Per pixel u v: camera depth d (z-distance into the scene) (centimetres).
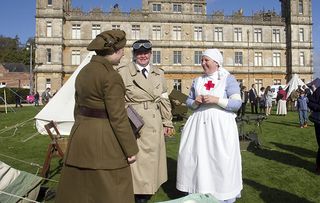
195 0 5466
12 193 486
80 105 341
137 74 496
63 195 330
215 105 473
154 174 479
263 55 5681
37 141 1259
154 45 5366
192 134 484
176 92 1859
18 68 9212
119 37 350
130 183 339
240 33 5628
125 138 325
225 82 481
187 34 5444
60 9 5122
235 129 476
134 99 490
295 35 5681
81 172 325
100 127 328
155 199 571
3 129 1542
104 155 324
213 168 458
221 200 449
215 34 5547
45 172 686
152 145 479
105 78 326
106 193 319
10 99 4506
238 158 470
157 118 494
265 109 2455
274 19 5719
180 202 347
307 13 5722
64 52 5272
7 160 905
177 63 5422
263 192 614
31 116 2323
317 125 738
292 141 1183
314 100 736
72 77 910
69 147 335
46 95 3962
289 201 569
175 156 941
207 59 488
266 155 941
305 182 678
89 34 5306
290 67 5678
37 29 5112
